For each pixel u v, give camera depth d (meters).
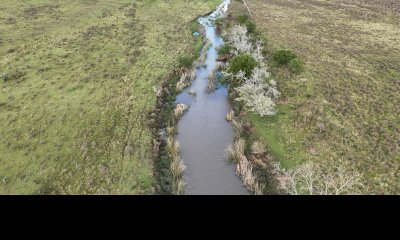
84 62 54.06
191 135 39.62
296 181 31.84
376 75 50.72
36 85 47.34
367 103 43.53
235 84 48.97
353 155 34.75
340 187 29.47
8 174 32.69
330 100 44.00
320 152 35.47
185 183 32.53
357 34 67.88
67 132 38.38
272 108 41.41
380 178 31.97
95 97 45.03
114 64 53.72
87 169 33.44
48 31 64.50
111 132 38.78
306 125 39.50
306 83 47.91
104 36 64.00
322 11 83.56
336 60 55.66
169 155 36.06
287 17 78.62
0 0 78.81
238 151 35.69
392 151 35.03
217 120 42.41
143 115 42.00
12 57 54.28
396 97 44.69
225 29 70.50
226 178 33.50
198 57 58.09
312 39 64.81
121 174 32.88
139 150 36.03
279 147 36.66
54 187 31.39
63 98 44.56
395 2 90.25
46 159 34.47
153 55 57.59
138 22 72.81
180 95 47.59
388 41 64.12
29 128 38.81
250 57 48.56
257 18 76.75
